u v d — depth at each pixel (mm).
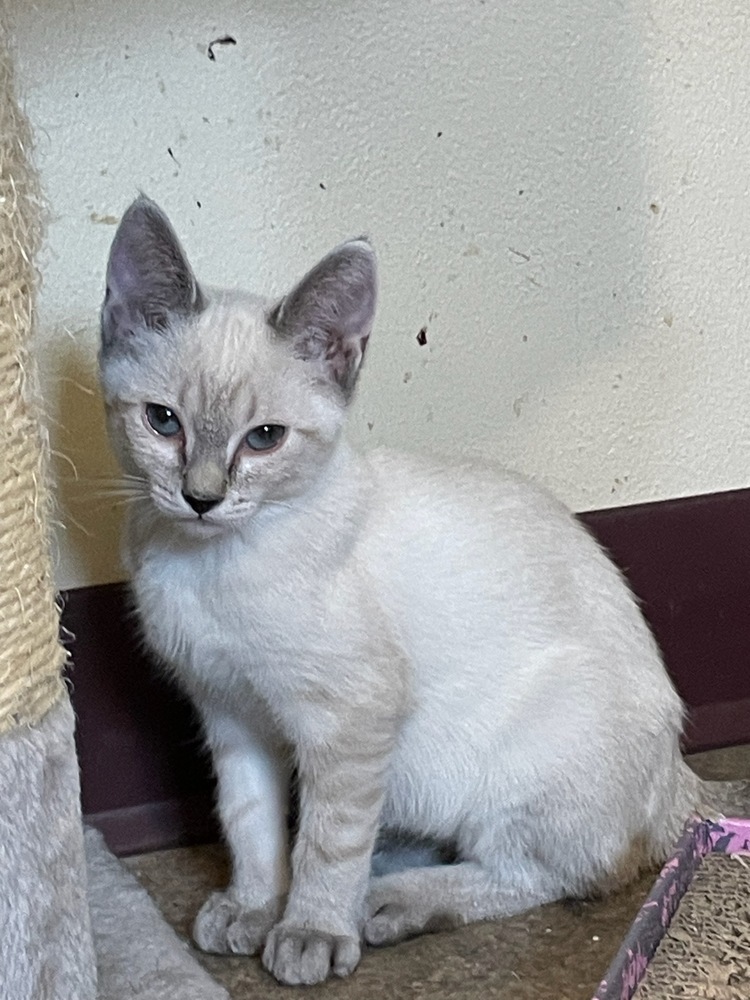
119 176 480
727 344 577
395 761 465
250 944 445
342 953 431
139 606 441
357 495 430
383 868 497
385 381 533
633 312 559
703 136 547
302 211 505
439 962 443
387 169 510
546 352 551
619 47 525
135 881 479
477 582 452
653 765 476
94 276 486
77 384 490
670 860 406
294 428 400
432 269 527
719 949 380
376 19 493
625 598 491
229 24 477
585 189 537
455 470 470
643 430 575
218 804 477
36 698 360
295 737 438
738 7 535
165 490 393
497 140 521
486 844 469
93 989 388
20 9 451
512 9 508
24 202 354
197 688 456
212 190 492
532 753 458
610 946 450
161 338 400
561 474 569
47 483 394
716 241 562
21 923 353
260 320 406
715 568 591
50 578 368
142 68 471
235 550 412
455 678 455
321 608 417
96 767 519
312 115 495
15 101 357
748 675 604
